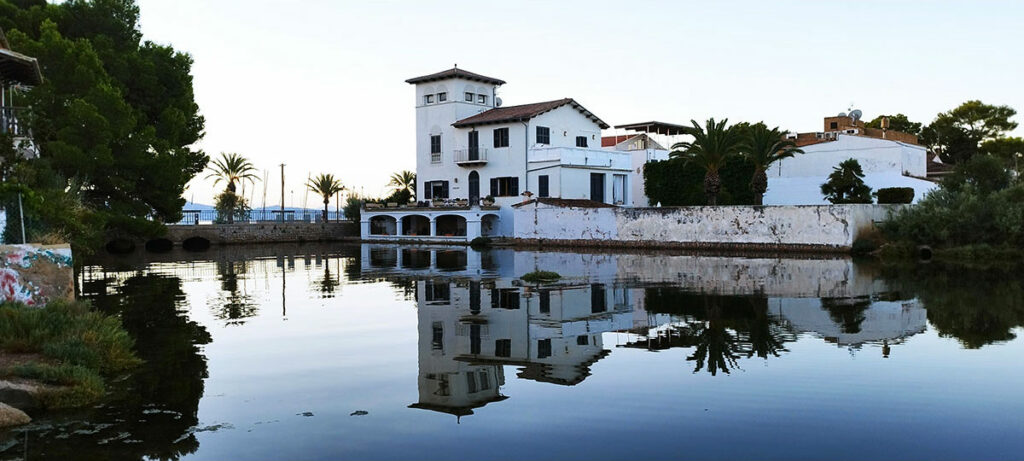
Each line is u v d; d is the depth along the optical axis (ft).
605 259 115.34
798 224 125.18
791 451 24.68
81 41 88.63
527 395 32.14
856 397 31.24
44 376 31.91
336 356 40.83
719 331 47.80
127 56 106.42
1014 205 108.58
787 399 31.04
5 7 98.22
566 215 154.30
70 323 40.45
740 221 131.95
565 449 25.03
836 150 175.73
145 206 93.97
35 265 46.60
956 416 28.50
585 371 36.65
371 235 192.75
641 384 33.88
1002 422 27.68
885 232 119.03
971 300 61.21
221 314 57.06
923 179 154.92
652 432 26.81
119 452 24.93
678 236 139.33
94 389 32.22
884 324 49.78
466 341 45.16
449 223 184.85
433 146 192.75
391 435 26.73
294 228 197.57
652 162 181.27
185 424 28.17
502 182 177.68
